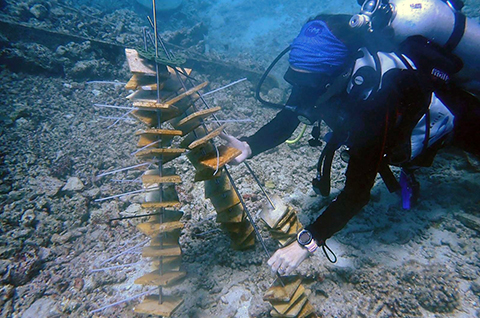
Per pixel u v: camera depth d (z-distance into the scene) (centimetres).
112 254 273
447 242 246
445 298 201
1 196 319
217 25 1324
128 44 675
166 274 171
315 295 222
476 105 199
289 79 174
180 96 152
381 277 217
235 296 227
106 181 363
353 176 152
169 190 185
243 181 345
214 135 148
